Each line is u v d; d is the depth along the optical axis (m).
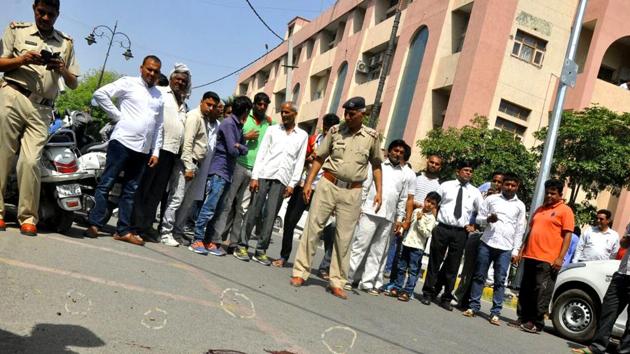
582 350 6.82
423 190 8.47
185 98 7.23
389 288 7.96
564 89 12.55
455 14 22.23
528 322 7.61
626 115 15.18
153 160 6.62
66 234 6.24
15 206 7.20
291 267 7.98
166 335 3.57
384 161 7.66
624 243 7.35
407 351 4.58
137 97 6.40
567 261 10.76
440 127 20.95
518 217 7.69
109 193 6.95
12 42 5.58
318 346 4.10
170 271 5.47
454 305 8.48
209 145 7.76
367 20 29.28
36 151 5.61
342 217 6.46
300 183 7.73
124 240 6.64
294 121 7.56
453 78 20.89
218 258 7.13
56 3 5.59
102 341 3.22
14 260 4.48
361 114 6.43
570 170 15.25
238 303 4.85
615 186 15.34
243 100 7.29
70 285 4.17
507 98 20.31
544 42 21.03
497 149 16.77
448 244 7.88
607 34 20.31
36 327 3.21
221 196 7.42
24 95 5.50
